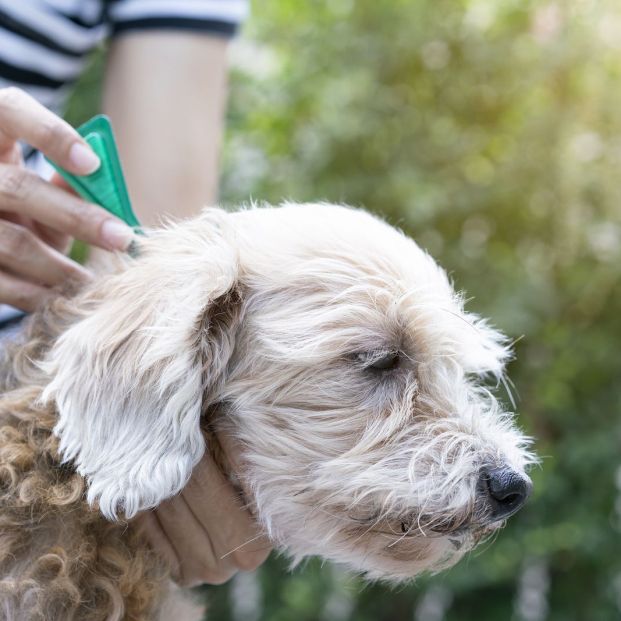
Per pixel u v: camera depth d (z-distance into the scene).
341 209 0.61
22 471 0.54
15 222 0.59
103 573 0.55
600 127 1.22
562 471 1.20
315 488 0.56
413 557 0.58
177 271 0.55
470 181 1.24
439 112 1.26
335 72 1.25
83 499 0.54
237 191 1.32
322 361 0.57
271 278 0.58
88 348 0.54
